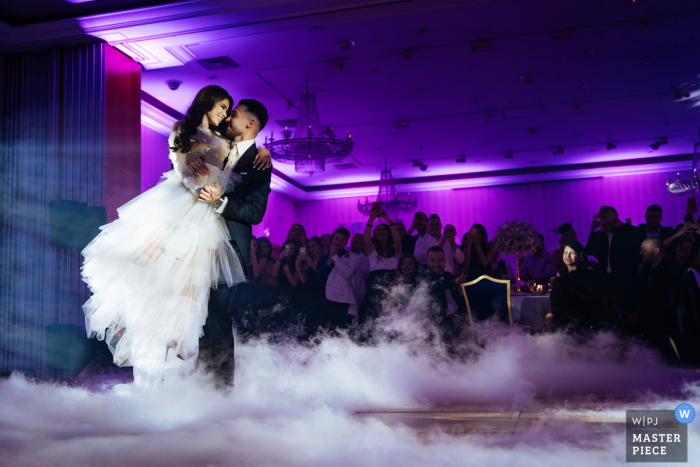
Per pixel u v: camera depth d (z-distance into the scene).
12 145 5.55
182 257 2.37
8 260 5.38
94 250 2.45
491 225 12.19
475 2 5.22
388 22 5.55
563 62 6.66
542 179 11.90
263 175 2.61
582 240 11.65
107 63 5.59
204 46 5.89
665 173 11.26
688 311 3.88
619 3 5.34
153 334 2.30
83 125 5.49
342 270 5.45
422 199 12.59
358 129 8.98
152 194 2.49
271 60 6.34
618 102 8.02
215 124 2.52
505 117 8.55
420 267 4.84
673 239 4.78
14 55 5.67
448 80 7.12
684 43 6.22
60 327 4.34
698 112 8.49
